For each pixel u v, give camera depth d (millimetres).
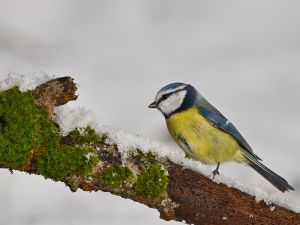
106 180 7078
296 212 7836
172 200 7398
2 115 6699
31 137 6742
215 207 7559
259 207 7715
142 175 7211
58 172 6887
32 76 6918
